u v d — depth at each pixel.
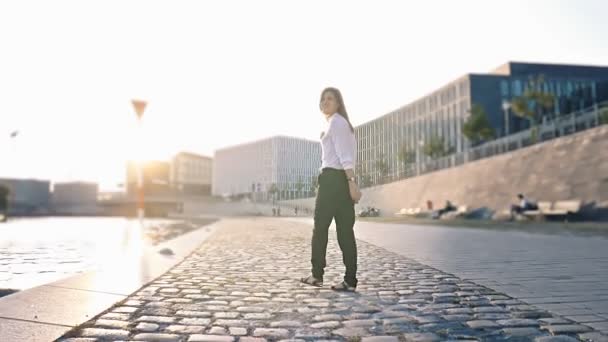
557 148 25.05
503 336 2.53
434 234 11.76
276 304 3.39
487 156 35.72
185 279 4.61
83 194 89.81
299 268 5.57
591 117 26.14
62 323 2.74
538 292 3.86
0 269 5.73
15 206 83.75
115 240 11.52
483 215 24.73
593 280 4.49
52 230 17.95
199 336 2.52
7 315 2.89
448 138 68.69
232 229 15.08
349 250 4.01
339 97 4.05
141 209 15.97
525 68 68.75
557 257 6.52
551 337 2.50
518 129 65.38
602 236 10.88
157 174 90.81
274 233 12.53
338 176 3.98
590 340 2.45
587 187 20.77
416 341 2.44
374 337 2.51
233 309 3.21
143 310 3.15
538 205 20.59
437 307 3.28
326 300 3.54
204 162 111.19
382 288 4.09
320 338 2.50
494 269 5.32
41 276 5.09
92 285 4.01
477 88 65.38
